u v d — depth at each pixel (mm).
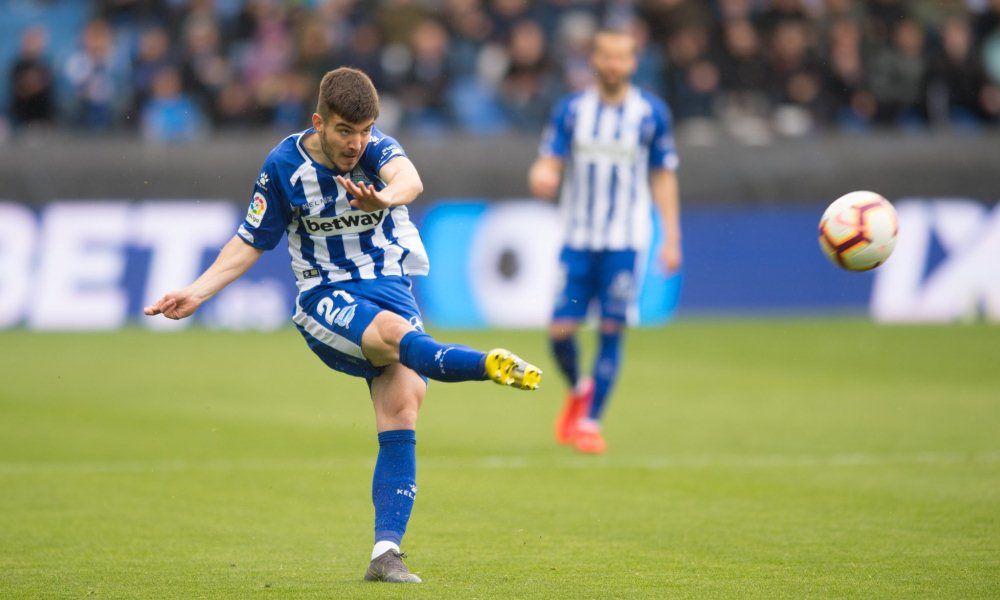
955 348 46531
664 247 30922
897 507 21516
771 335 49875
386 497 16281
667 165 30797
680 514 21078
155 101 56094
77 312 51625
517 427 32031
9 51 63375
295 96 56312
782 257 54469
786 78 57719
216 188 52219
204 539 19156
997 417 32781
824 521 20375
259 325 53062
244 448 28266
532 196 52688
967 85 59094
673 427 31594
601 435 30516
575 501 22328
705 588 15695
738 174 54156
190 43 56719
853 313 54750
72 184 51625
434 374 15266
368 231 16797
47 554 18016
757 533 19438
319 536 19406
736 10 58875
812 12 59625
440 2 59312
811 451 27875
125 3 60875
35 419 32438
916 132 55406
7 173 51219
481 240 52312
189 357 44750
